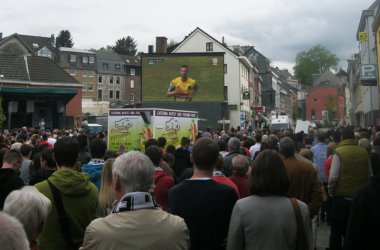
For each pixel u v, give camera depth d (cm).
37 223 294
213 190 412
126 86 10212
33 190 309
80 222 414
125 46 13425
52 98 3691
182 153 944
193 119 1742
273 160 377
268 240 357
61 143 432
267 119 7288
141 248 272
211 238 405
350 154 664
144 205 289
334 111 9188
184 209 408
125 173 295
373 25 3275
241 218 366
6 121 3531
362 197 352
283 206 365
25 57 4350
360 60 5053
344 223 666
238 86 5700
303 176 590
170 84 5238
